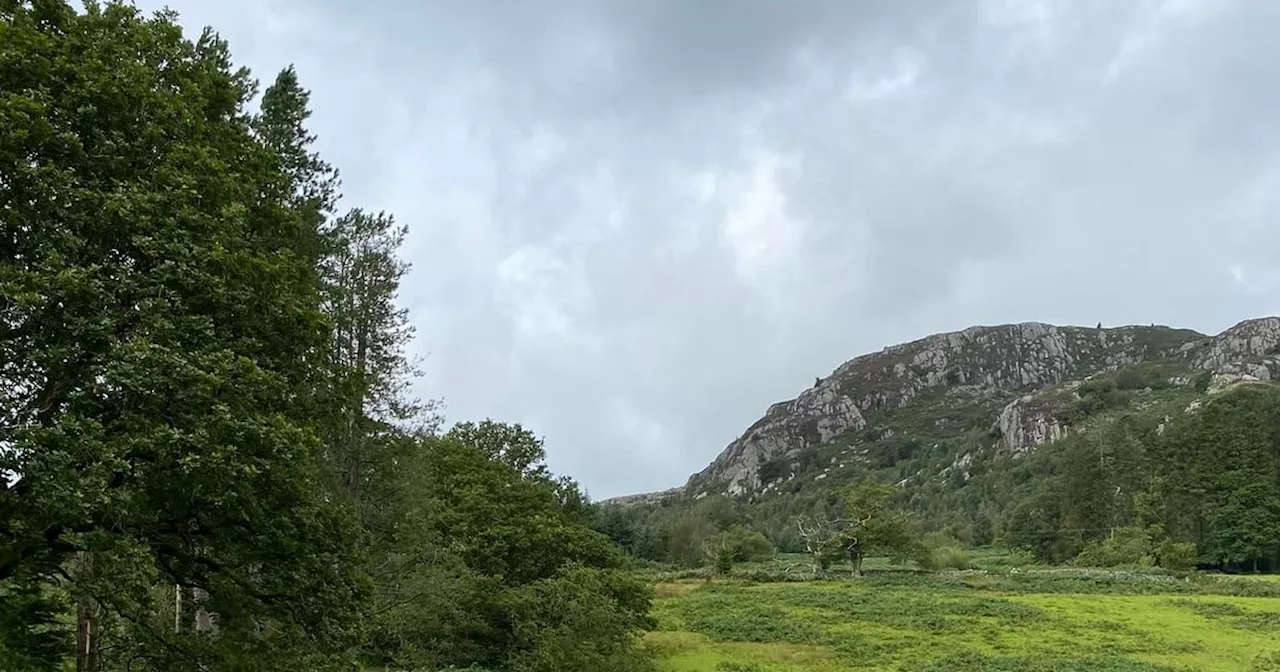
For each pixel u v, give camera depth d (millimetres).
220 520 15320
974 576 75812
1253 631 44062
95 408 13484
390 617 24938
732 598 63719
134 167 15094
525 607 31438
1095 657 36438
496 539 35844
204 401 13570
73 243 13344
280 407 16484
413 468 26641
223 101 18547
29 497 12672
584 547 40125
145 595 13898
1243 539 84812
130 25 16391
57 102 14070
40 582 14875
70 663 18578
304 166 24969
